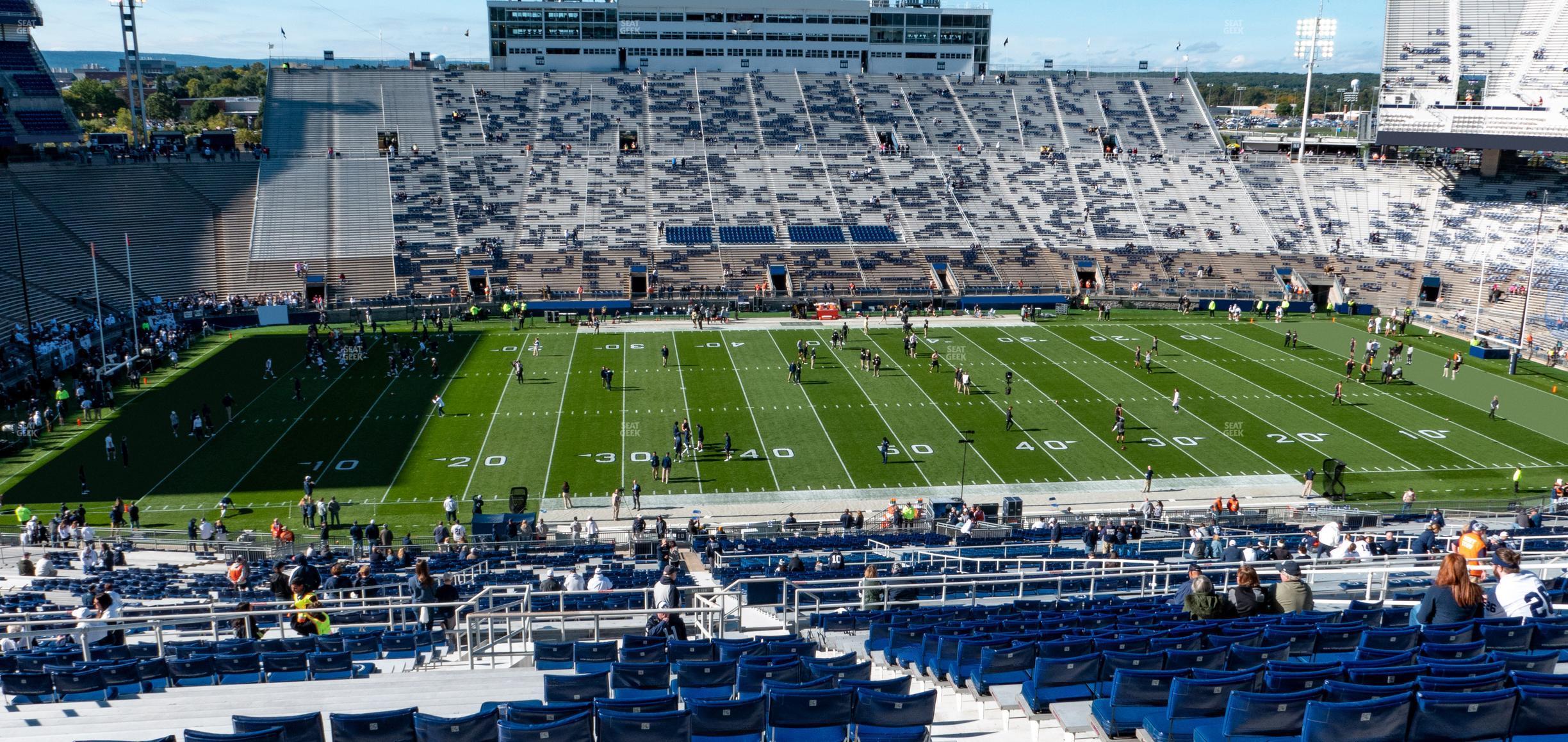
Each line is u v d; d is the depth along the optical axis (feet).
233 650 51.31
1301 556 78.84
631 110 303.89
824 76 326.03
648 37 331.77
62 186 236.43
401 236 251.39
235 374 180.34
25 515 112.37
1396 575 63.87
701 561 98.07
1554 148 236.02
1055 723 36.65
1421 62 271.28
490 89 306.35
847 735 33.94
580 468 136.15
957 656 42.37
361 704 38.81
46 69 253.65
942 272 254.47
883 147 298.76
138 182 248.73
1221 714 32.40
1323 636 39.91
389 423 153.89
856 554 92.48
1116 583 73.77
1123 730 33.47
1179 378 180.14
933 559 89.10
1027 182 286.66
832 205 273.54
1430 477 133.80
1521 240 241.14
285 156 273.33
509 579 83.56
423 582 56.95
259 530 116.06
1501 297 227.61
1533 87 257.34
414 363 188.03
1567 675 30.25
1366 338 212.23
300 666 46.47
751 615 63.00
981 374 182.09
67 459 138.10
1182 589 48.75
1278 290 250.16
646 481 132.16
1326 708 28.91
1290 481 132.77
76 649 50.49
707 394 169.48
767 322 226.58
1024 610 54.44
